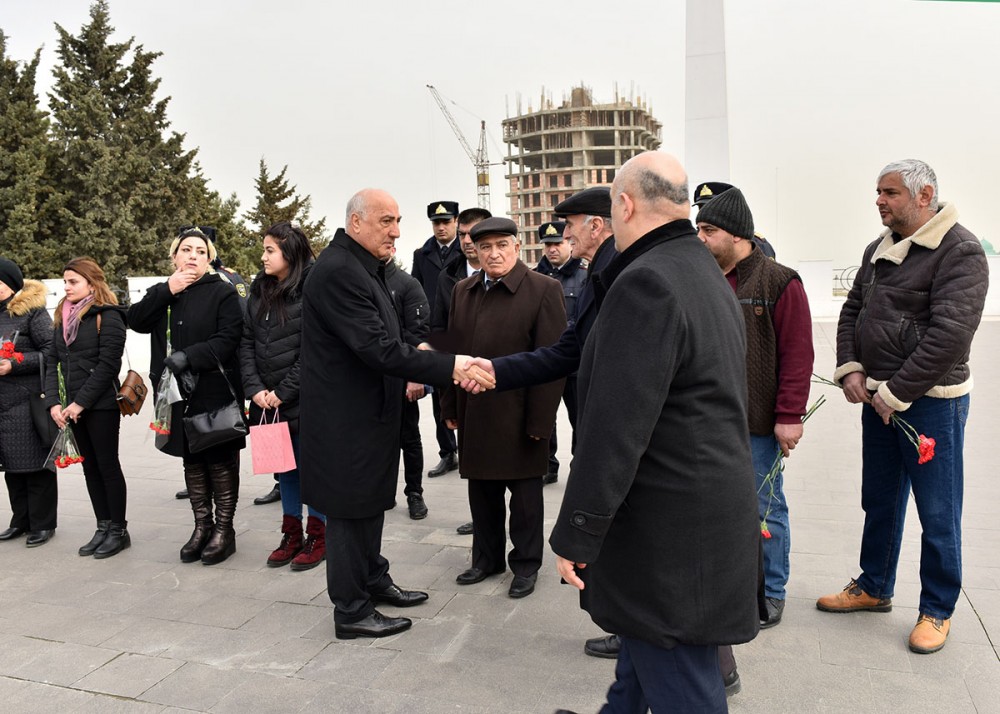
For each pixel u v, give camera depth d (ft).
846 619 11.03
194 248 14.51
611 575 6.67
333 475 10.72
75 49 99.76
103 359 14.76
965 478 17.90
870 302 10.46
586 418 6.36
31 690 9.86
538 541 12.58
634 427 6.13
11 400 15.46
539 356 10.30
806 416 10.51
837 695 9.08
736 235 10.25
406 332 17.20
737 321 6.77
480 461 12.43
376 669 10.15
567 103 370.53
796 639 10.46
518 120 379.35
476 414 12.47
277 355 14.07
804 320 10.29
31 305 15.88
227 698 9.53
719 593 6.47
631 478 6.21
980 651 9.95
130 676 10.16
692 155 29.76
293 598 12.71
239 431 13.80
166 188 96.89
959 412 9.95
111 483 15.17
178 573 14.03
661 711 6.63
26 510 16.55
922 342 9.59
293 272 14.24
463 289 13.67
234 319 14.44
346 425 10.69
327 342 10.71
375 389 10.86
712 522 6.41
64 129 95.20
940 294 9.56
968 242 9.52
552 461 19.22
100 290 15.35
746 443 6.70
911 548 13.60
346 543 10.89
